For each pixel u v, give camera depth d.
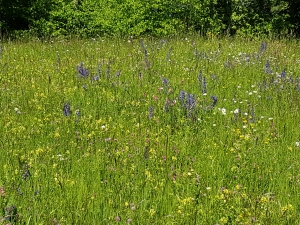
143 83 8.37
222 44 13.61
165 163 4.88
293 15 21.62
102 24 19.06
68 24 19.81
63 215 3.83
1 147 5.19
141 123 6.27
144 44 12.99
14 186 4.18
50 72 9.32
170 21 18.77
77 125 6.05
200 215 3.88
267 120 6.51
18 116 6.43
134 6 18.66
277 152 5.34
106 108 6.91
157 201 4.14
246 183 4.61
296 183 4.61
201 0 19.30
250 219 3.76
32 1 20.11
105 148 5.23
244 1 19.98
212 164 4.91
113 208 3.96
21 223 3.68
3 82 8.51
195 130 6.04
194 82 8.55
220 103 7.28
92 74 9.04
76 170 4.71
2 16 20.53
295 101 7.43
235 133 5.88
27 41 15.37
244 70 9.70
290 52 12.58
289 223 3.80
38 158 4.87
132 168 4.68
